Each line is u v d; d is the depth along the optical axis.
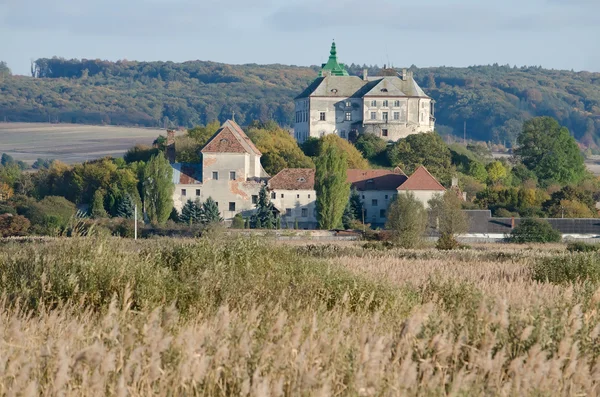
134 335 45.72
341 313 66.69
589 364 52.16
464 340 49.59
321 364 44.88
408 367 42.56
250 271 83.50
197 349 43.75
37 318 60.22
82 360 39.84
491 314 53.94
